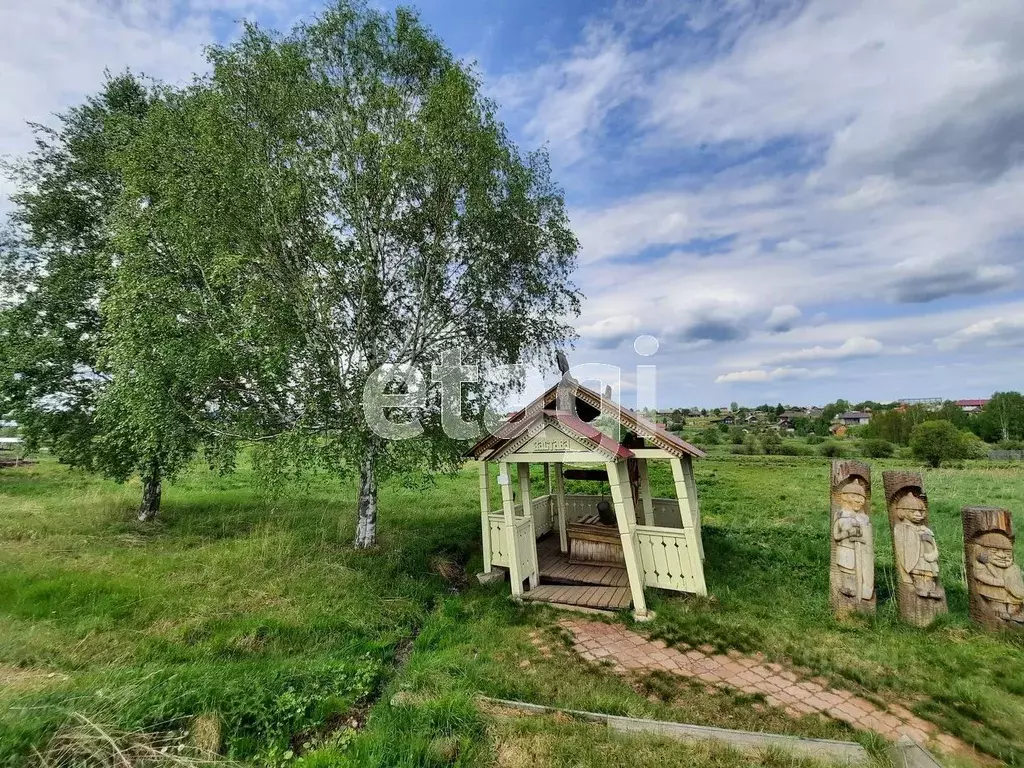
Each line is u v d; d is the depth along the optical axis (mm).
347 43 9469
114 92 12375
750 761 3492
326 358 8578
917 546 6066
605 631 6160
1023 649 5320
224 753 3768
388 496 15562
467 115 8992
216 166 8117
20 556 8383
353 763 3578
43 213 11195
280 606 6758
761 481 18656
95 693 4047
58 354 10719
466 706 4180
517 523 7562
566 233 10992
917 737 3977
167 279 8305
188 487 16750
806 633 5816
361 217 8953
